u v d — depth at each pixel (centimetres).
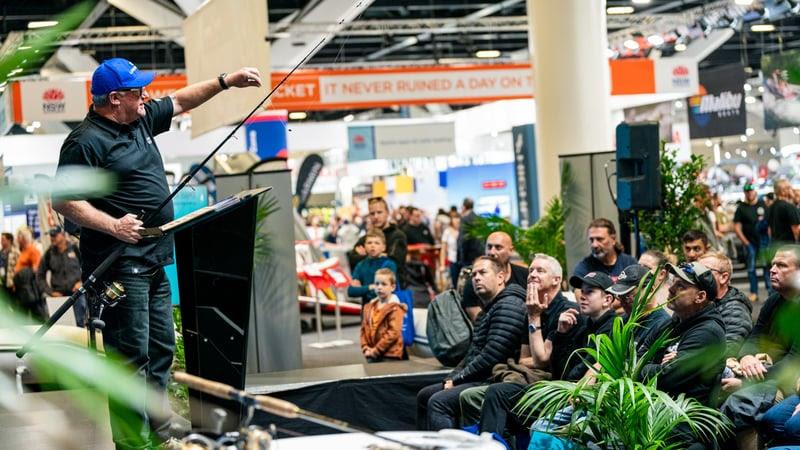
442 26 2364
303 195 2636
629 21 2488
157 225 389
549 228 1027
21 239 1252
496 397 556
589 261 749
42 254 1406
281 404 211
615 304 569
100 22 2681
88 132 379
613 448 432
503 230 1055
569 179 964
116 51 3042
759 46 2955
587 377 426
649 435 421
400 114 3628
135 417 134
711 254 574
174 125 2436
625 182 828
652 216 913
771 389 462
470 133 2623
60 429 126
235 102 855
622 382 416
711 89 2309
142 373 385
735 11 2092
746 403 459
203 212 368
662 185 907
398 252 1071
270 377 718
